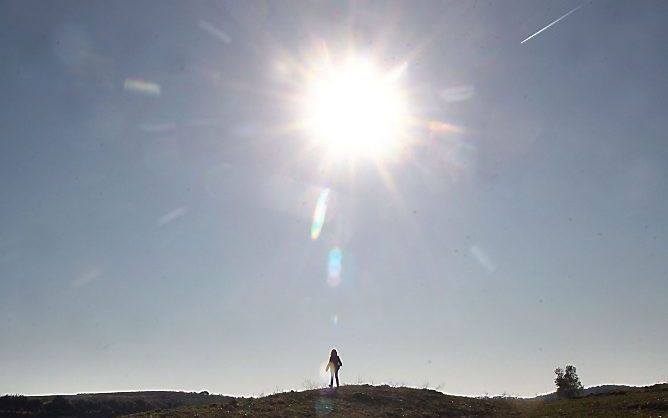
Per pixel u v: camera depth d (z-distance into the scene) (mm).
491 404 30734
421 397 30641
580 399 32406
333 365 32688
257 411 24328
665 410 23547
